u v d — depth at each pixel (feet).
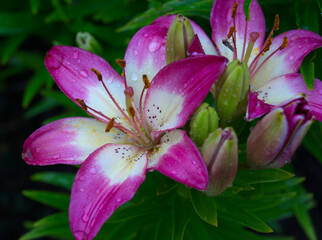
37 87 2.29
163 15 1.60
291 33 1.50
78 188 1.32
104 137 1.44
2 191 2.98
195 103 1.33
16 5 2.50
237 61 1.33
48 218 1.78
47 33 2.44
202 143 1.36
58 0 2.28
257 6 1.52
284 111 1.29
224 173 1.30
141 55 1.48
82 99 1.45
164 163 1.30
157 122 1.39
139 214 1.61
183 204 1.57
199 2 1.58
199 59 1.32
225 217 1.56
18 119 3.23
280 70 1.48
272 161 1.35
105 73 1.49
